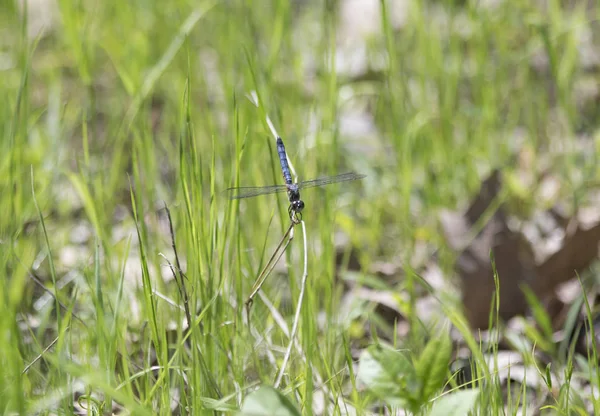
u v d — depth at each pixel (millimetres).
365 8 8938
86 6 8156
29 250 4648
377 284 4434
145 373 3482
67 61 7719
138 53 7172
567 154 6191
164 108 7047
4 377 3213
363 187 6188
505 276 4742
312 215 5129
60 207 5645
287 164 4289
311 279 4254
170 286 4664
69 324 3834
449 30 6848
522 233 4875
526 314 4734
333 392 3555
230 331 3840
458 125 6859
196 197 3746
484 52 6777
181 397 3498
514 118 6801
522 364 4234
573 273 4801
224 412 3482
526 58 6934
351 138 6730
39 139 6219
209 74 7742
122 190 6125
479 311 4727
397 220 5895
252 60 5391
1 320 3125
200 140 6277
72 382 3373
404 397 2969
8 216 4566
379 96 6863
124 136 5832
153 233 4918
